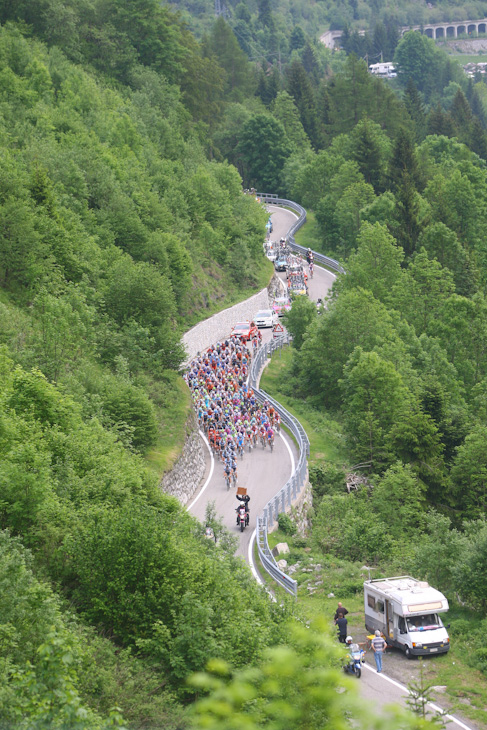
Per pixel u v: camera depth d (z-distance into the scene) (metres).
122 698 20.28
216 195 109.88
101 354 58.38
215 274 94.38
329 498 52.53
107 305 63.44
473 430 61.34
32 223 58.69
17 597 20.64
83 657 20.61
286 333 89.94
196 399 64.31
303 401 75.94
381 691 27.02
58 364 45.75
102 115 107.50
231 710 10.30
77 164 79.06
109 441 38.16
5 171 63.22
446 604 30.41
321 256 117.31
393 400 66.00
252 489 53.38
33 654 19.23
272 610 26.66
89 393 46.56
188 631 22.58
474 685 27.23
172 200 95.00
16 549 23.19
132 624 24.38
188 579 24.98
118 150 97.94
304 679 10.62
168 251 81.06
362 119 171.12
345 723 10.38
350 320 78.62
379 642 28.77
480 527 40.59
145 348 61.19
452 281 101.75
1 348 38.97
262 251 111.12
